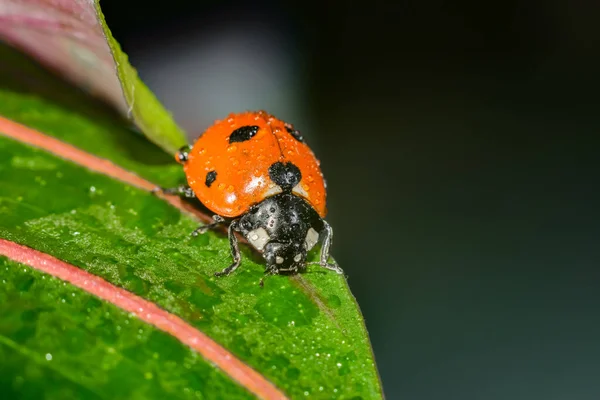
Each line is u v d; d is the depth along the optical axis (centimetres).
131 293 6
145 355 5
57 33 6
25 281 6
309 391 5
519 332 7
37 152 6
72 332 5
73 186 6
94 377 5
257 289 6
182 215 6
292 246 6
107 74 6
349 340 6
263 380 5
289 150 6
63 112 6
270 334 6
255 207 6
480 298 7
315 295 6
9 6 6
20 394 5
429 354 7
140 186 6
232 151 6
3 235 6
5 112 6
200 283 6
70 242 6
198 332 5
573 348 7
